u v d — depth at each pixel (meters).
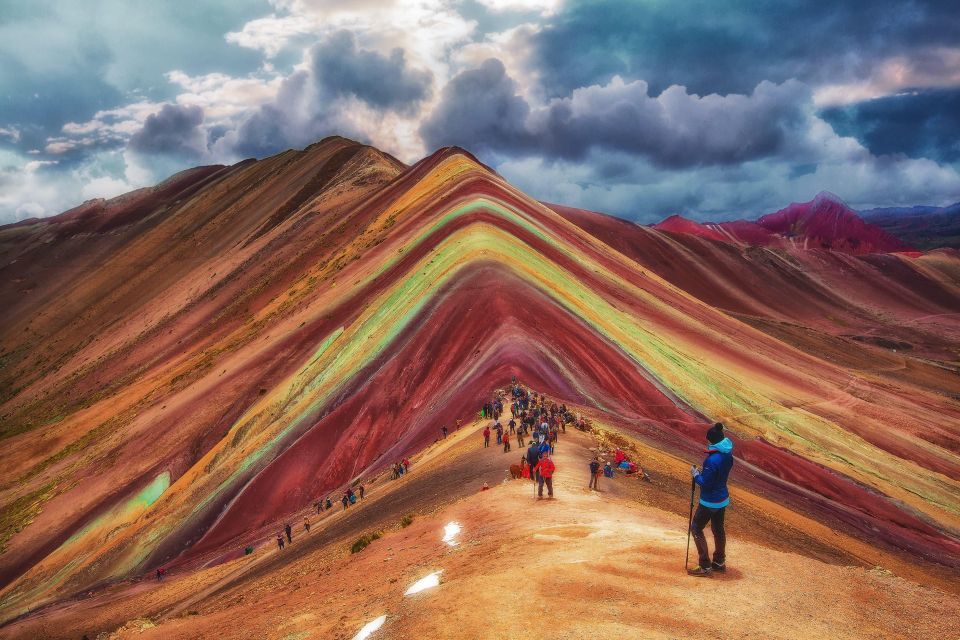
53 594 52.31
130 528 59.34
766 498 36.28
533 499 17.86
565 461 24.28
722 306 174.25
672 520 15.34
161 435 75.88
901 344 155.88
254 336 95.25
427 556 15.21
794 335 136.00
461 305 64.44
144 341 133.75
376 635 9.03
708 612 7.61
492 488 20.77
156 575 49.19
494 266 69.94
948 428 67.25
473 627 8.05
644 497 21.02
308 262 128.62
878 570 8.80
